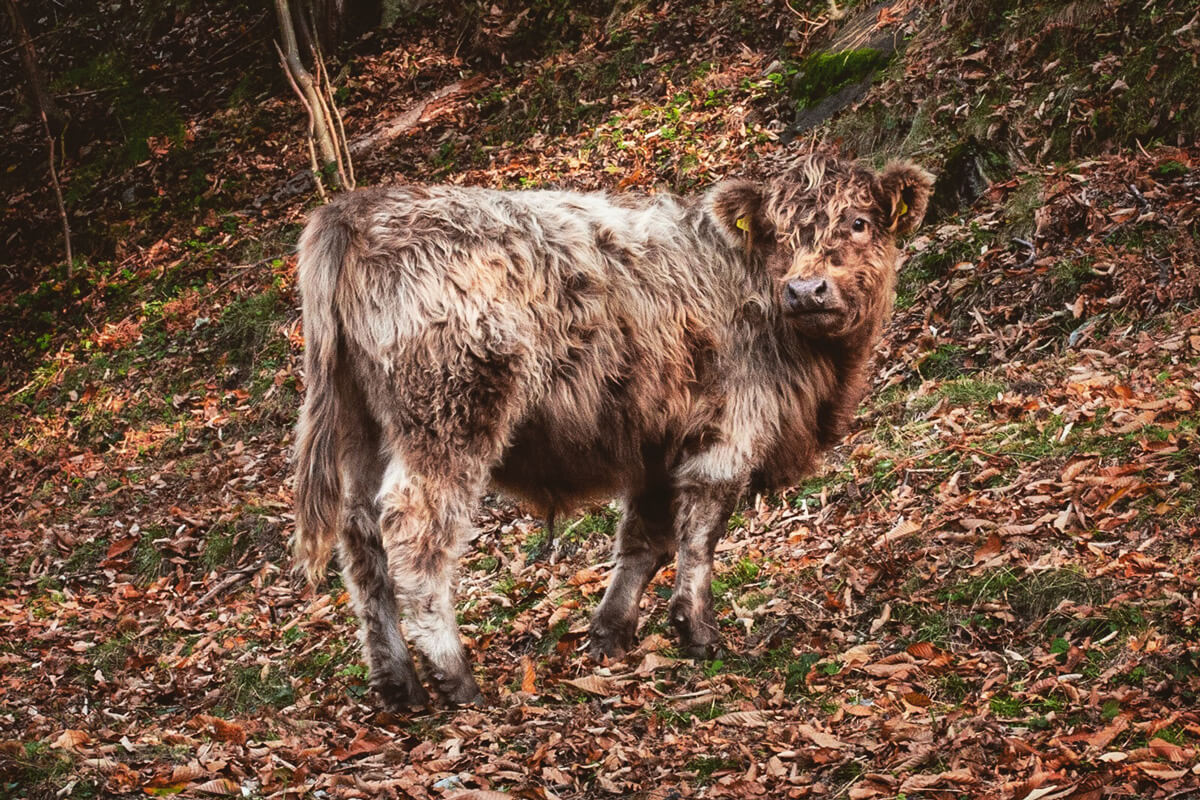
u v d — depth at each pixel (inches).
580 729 302.7
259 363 687.1
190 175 922.1
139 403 696.4
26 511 611.2
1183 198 501.4
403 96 940.0
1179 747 244.1
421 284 314.5
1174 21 576.1
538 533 471.5
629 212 345.1
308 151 909.2
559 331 324.8
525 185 744.3
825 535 402.9
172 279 807.7
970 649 310.3
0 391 775.7
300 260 329.7
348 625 424.2
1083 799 234.5
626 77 829.2
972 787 248.1
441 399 313.1
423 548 314.2
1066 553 332.5
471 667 346.3
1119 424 389.4
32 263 901.2
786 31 792.3
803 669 319.0
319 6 1008.9
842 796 256.4
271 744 314.7
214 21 1083.3
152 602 497.7
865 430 466.0
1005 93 605.3
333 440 320.8
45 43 1114.1
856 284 325.7
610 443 339.0
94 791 288.0
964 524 363.3
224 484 587.2
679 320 335.3
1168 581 305.6
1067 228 520.7
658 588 400.2
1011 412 429.1
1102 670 282.4
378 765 298.4
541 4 930.1
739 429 341.7
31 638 467.5
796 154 665.0
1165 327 446.3
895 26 706.8
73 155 1003.3
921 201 333.1
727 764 276.7
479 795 267.3
